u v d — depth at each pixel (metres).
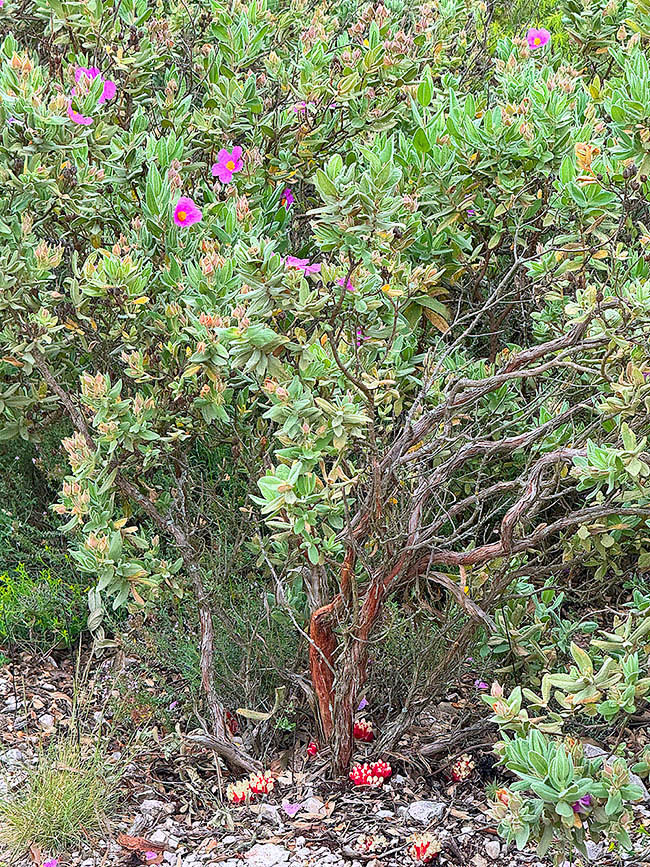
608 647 2.49
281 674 3.24
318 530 2.97
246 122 3.48
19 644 3.84
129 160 3.26
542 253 3.03
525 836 2.28
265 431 3.38
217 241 3.27
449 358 3.37
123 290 2.93
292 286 2.43
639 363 2.63
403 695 3.40
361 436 2.51
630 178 2.56
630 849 2.54
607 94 3.60
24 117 2.96
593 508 2.85
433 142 3.14
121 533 3.21
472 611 2.89
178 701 3.52
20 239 3.06
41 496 4.27
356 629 2.91
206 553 3.45
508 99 3.45
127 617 3.83
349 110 3.51
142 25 3.77
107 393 2.96
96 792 2.96
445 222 3.16
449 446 3.17
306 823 2.91
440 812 2.95
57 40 3.63
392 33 3.68
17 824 2.86
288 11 4.11
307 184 3.66
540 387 3.43
